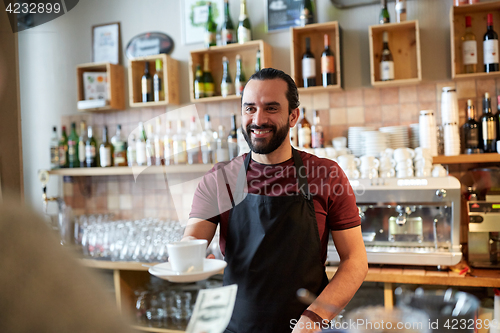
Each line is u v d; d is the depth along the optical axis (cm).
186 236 131
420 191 201
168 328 209
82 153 314
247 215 137
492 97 242
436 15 250
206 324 67
